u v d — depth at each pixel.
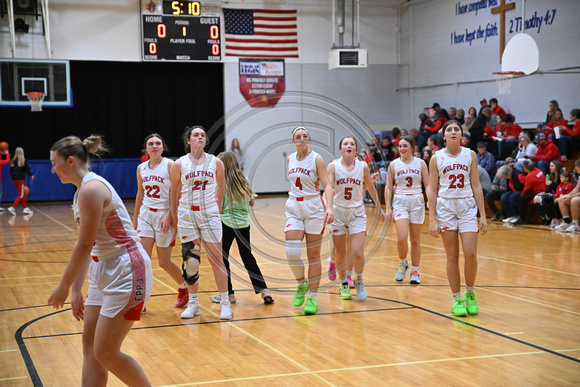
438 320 4.96
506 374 3.65
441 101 17.88
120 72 18.08
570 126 12.63
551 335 4.49
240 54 18.27
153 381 3.59
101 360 2.83
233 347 4.27
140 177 5.21
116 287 2.83
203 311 5.37
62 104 16.56
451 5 17.20
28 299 5.90
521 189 11.67
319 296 5.94
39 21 16.58
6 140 17.44
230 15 18.08
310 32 18.91
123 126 18.36
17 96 16.19
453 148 5.07
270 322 4.96
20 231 11.48
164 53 17.47
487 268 7.27
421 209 6.50
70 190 18.06
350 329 4.71
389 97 19.80
